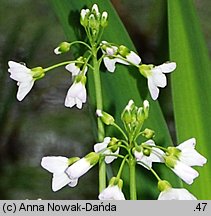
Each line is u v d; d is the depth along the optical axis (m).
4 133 0.34
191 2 0.21
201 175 0.21
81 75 0.17
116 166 0.21
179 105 0.22
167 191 0.16
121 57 0.18
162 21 0.25
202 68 0.22
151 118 0.21
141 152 0.16
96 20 0.17
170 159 0.16
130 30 0.35
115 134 0.21
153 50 0.35
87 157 0.16
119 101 0.21
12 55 0.35
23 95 0.17
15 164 0.34
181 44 0.22
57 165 0.16
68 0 0.22
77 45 0.21
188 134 0.21
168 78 0.31
